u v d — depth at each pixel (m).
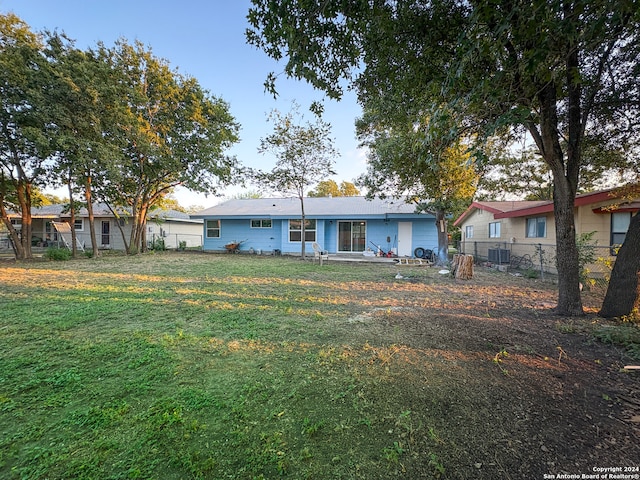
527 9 2.04
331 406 2.21
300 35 3.12
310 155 12.73
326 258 12.40
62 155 11.36
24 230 12.90
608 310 4.35
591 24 2.20
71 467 1.63
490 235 14.24
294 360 3.02
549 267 9.57
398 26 3.26
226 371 2.78
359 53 3.59
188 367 2.85
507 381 2.56
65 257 12.85
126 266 10.80
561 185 4.46
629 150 5.23
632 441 1.81
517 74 2.71
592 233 7.14
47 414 2.11
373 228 15.09
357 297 5.98
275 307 5.14
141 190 15.75
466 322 4.26
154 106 14.01
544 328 3.95
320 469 1.62
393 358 3.04
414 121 4.53
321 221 15.23
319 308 5.10
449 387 2.46
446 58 3.31
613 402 2.23
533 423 1.99
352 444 1.81
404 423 2.00
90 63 11.02
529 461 1.66
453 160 8.28
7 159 11.87
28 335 3.70
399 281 7.88
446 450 1.75
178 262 12.19
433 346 3.36
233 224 17.16
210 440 1.85
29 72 9.89
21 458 1.70
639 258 4.11
